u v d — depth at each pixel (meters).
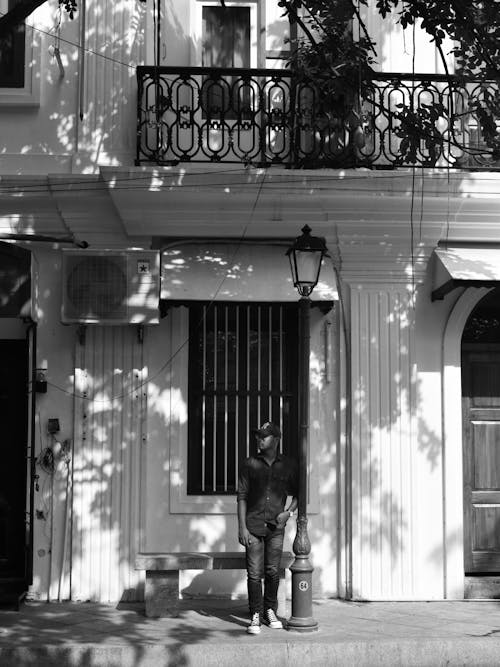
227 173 8.92
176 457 9.20
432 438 9.40
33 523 9.07
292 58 9.33
